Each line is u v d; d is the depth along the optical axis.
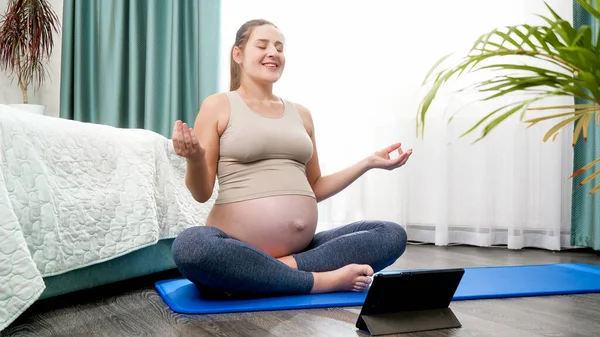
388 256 1.67
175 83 3.33
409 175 3.15
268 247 1.57
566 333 1.23
